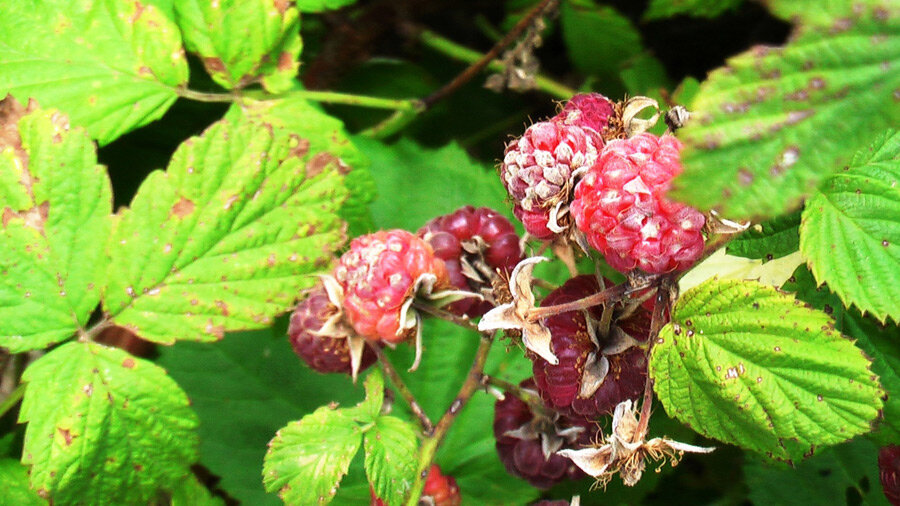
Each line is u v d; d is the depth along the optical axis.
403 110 0.25
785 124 0.14
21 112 0.21
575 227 0.18
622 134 0.19
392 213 0.26
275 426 0.25
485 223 0.20
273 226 0.21
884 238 0.18
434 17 0.30
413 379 0.25
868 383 0.17
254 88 0.26
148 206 0.21
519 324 0.18
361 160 0.23
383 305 0.19
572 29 0.28
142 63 0.22
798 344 0.17
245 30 0.22
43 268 0.20
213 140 0.21
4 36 0.22
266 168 0.21
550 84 0.28
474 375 0.20
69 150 0.21
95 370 0.20
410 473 0.19
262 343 0.25
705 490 0.25
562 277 0.25
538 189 0.18
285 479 0.19
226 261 0.21
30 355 0.24
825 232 0.18
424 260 0.19
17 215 0.20
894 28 0.13
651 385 0.18
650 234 0.17
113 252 0.20
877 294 0.18
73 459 0.20
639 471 0.18
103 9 0.22
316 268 0.21
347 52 0.28
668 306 0.18
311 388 0.25
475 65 0.25
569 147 0.18
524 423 0.21
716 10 0.26
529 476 0.20
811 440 0.17
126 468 0.20
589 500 0.24
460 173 0.27
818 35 0.13
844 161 0.14
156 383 0.20
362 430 0.19
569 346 0.18
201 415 0.25
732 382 0.17
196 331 0.20
